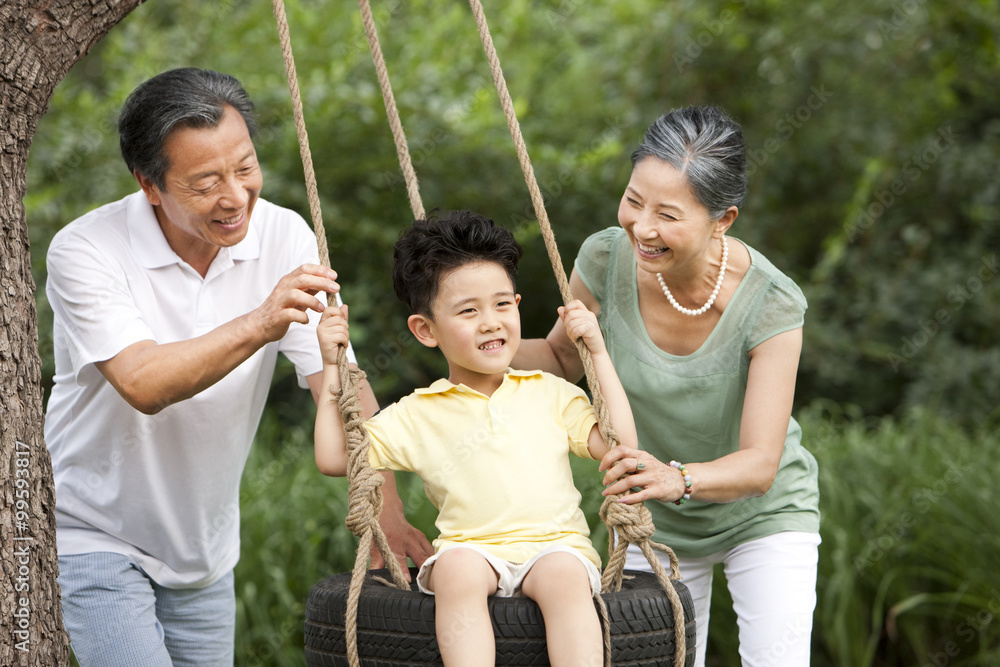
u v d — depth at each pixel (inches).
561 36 351.9
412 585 108.3
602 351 108.3
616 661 91.3
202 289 114.5
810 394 332.5
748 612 116.7
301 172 290.7
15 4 97.3
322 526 211.6
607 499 102.5
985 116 351.3
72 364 111.0
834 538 200.4
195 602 122.9
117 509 114.2
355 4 312.8
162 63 301.6
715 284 114.2
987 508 202.5
